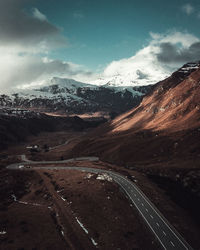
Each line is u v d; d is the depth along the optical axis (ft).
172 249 181.27
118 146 617.62
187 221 230.27
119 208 253.03
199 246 187.93
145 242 193.88
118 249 187.11
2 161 611.06
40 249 191.93
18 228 227.20
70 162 568.00
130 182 341.62
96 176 368.68
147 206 257.96
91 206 262.88
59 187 345.31
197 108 648.79
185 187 339.36
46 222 238.27
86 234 211.20
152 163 472.44
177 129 599.98
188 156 450.71
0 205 299.79
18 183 398.01
